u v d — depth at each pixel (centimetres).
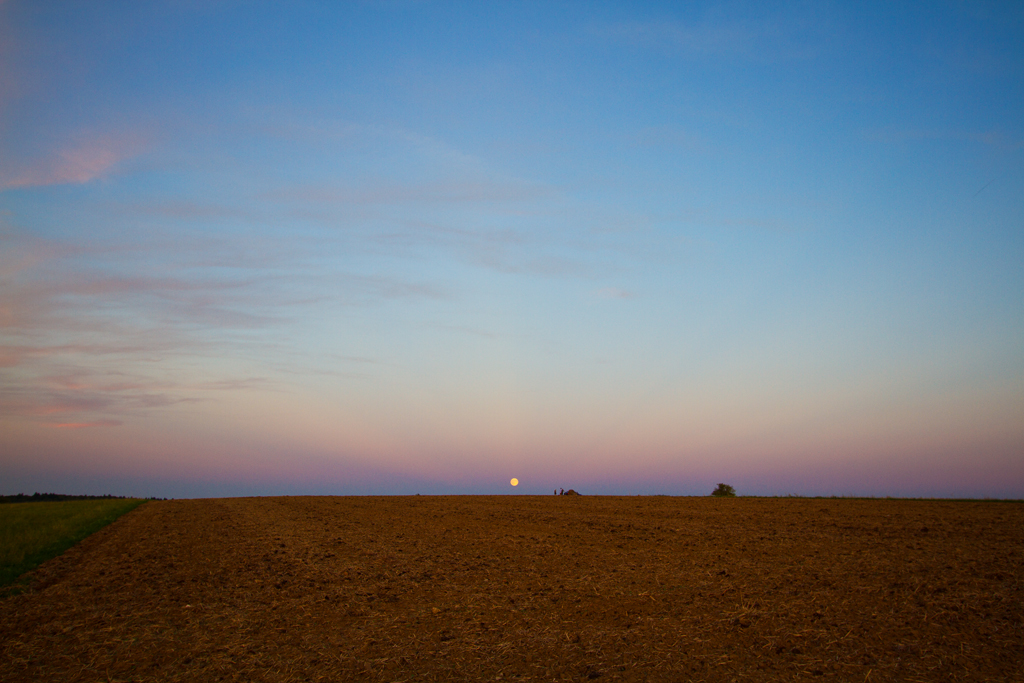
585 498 4641
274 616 1059
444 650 856
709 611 1031
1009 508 2656
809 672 742
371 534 2227
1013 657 773
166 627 998
